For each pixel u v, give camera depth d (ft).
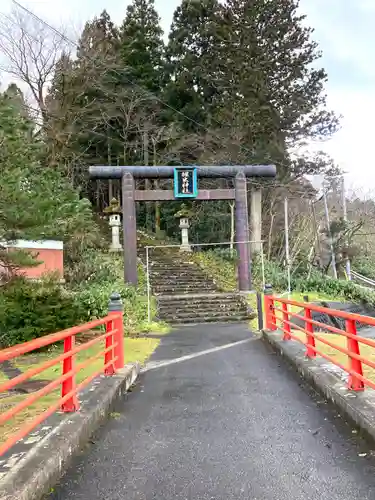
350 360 15.33
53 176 30.99
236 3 80.02
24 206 22.95
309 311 22.21
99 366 23.97
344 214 78.18
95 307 38.47
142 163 107.24
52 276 29.40
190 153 92.63
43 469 9.60
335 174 80.69
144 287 58.13
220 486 9.81
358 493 9.30
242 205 54.90
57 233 26.76
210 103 92.48
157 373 23.09
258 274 66.59
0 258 25.03
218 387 19.42
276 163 77.82
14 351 9.04
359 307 58.75
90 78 76.28
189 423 14.48
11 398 17.97
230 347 30.78
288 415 14.96
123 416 15.57
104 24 106.11
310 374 18.80
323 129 80.59
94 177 53.93
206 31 85.35
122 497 9.43
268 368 23.13
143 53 104.78
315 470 10.50
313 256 80.69
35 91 66.44
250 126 76.54
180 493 9.53
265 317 34.37
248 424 14.15
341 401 14.48
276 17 78.89
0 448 8.50
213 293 56.90
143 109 96.32
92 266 54.95
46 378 21.84
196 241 97.50
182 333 38.70
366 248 97.81
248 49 77.82
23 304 28.32
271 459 11.24
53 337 11.65
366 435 12.21
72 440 11.57
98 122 94.63
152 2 113.09
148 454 11.84
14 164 24.77
